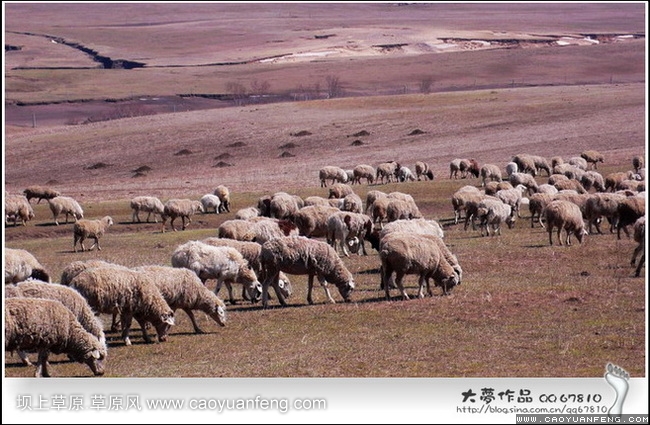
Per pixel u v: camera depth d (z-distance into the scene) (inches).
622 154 3016.7
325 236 1531.7
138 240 1814.7
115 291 800.9
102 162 4067.4
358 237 1405.0
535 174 2637.8
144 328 837.2
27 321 675.4
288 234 1272.1
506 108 4672.7
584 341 783.7
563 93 5285.4
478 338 806.5
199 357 779.4
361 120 4660.4
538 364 720.3
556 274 1150.3
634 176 2217.0
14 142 4719.5
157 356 784.9
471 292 1026.7
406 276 1173.7
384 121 4571.9
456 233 1649.9
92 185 3452.3
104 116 7514.8
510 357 743.1
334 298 1045.8
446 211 2086.6
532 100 4943.4
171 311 832.3
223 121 4911.4
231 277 1002.1
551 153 3334.2
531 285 1067.3
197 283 878.4
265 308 989.8
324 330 864.9
